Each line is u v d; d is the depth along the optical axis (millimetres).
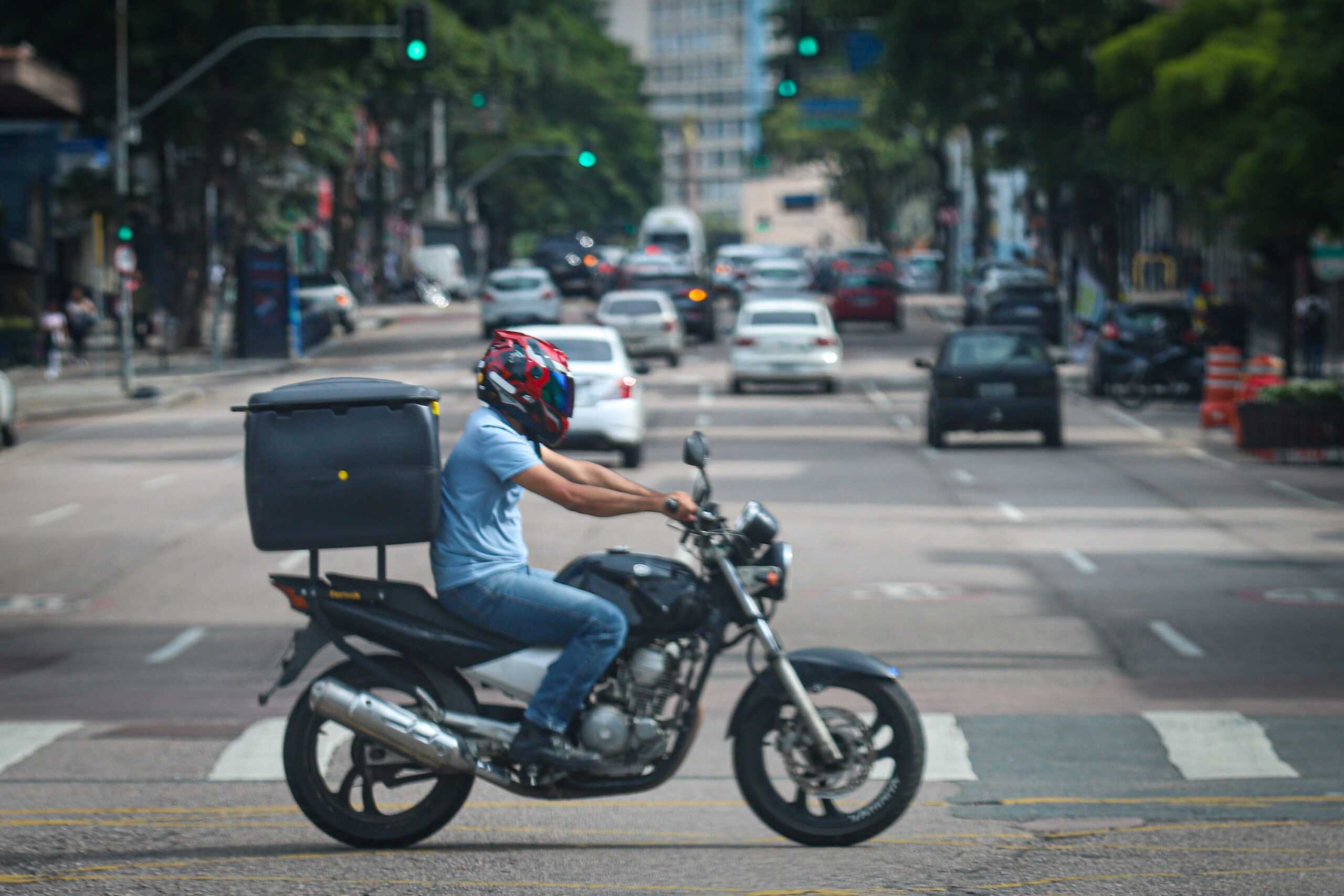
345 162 182625
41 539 52688
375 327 173750
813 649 18734
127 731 28781
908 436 83438
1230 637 36969
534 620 17562
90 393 107312
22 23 129875
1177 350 98000
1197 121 84562
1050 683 32344
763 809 18609
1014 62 123188
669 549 49344
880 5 125750
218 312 126500
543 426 17891
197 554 49688
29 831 19719
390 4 137500
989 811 21812
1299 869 17328
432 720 17766
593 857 18078
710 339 145500
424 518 17203
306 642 17641
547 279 152375
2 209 147750
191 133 143250
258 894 15789
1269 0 83875
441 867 17297
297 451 17031
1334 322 134750
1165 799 22703
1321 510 58250
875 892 15992
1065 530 53500
